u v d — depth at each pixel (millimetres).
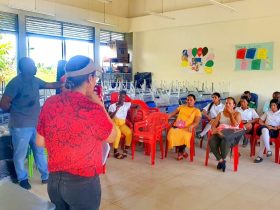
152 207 2889
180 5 9086
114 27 10062
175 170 4020
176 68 9375
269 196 3199
